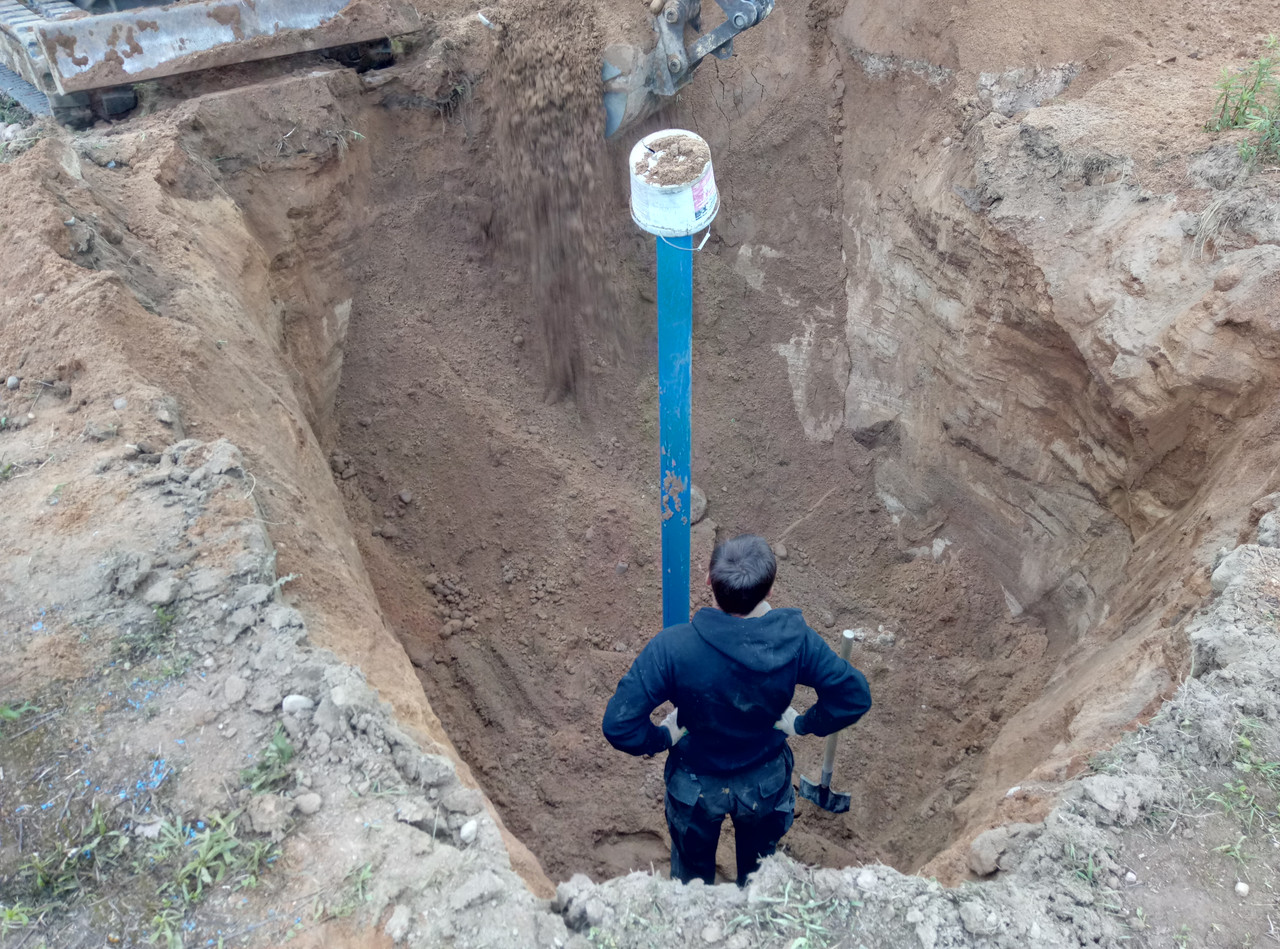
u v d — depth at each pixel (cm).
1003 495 646
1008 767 468
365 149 661
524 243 724
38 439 389
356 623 375
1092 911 261
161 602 320
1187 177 512
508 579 645
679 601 431
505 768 561
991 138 588
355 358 675
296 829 262
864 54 725
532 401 722
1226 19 626
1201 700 309
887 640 680
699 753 334
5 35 664
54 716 288
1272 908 261
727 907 262
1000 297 581
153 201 517
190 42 579
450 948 237
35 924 242
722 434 775
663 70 626
